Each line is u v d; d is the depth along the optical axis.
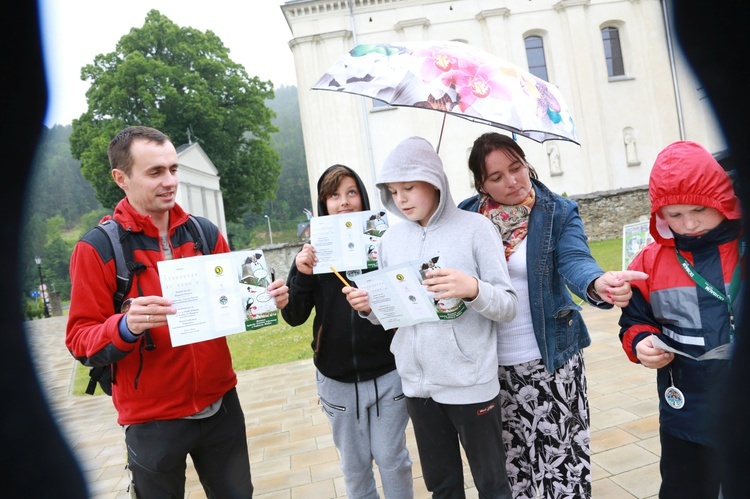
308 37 20.62
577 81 21.73
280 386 5.77
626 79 21.97
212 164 27.72
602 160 21.75
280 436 4.18
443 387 1.84
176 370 1.77
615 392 4.04
